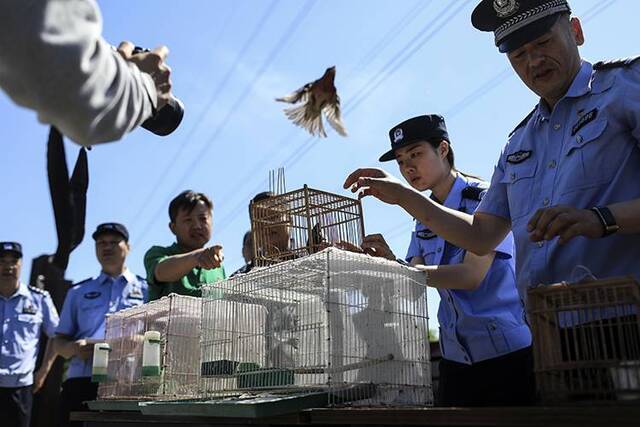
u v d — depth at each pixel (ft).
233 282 8.39
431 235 10.59
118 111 4.29
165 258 12.10
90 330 17.17
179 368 10.06
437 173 10.57
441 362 10.48
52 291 24.04
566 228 5.64
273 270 7.76
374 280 7.25
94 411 11.60
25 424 20.44
